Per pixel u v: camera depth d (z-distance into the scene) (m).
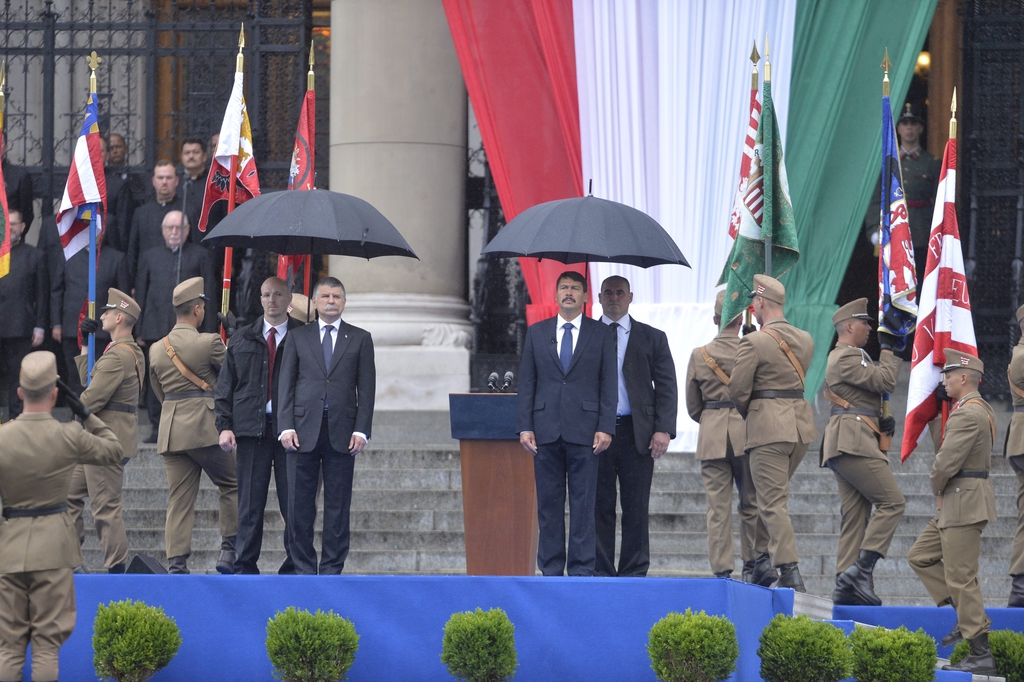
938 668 29.95
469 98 54.84
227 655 27.64
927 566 32.09
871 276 61.47
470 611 27.30
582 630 27.39
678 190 47.62
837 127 48.69
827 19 48.31
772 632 27.55
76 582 27.83
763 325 32.41
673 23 47.78
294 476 30.50
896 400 53.72
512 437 31.34
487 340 58.19
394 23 53.66
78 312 48.16
